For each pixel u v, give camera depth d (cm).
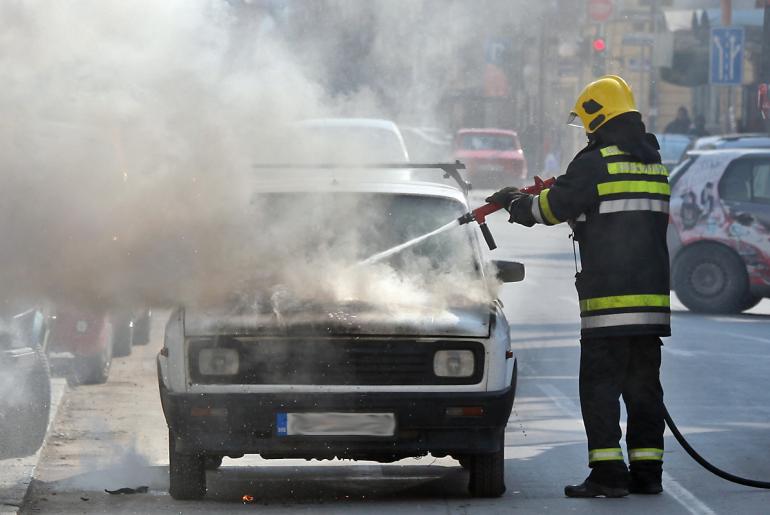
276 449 1460
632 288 1540
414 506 1486
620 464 1538
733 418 2097
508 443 1916
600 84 1569
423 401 1457
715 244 3650
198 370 1464
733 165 3653
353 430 1455
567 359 2742
